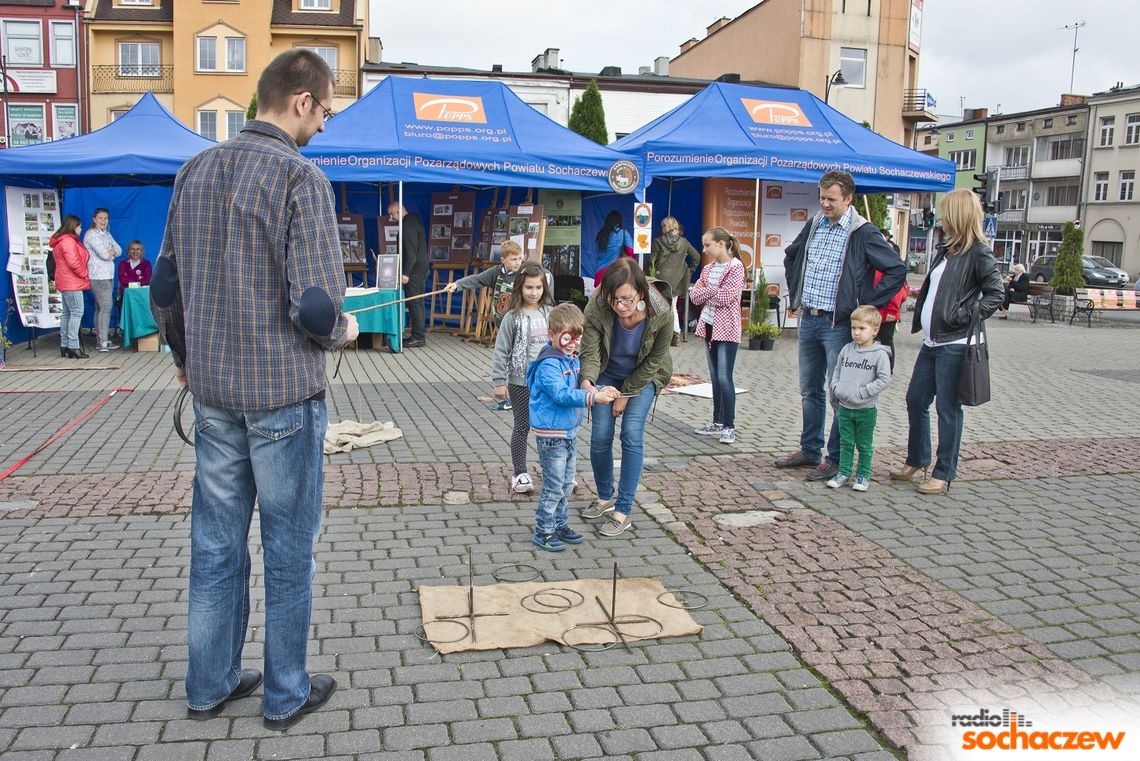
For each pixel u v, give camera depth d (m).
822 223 6.35
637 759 2.97
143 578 4.36
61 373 10.45
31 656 3.56
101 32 38.28
